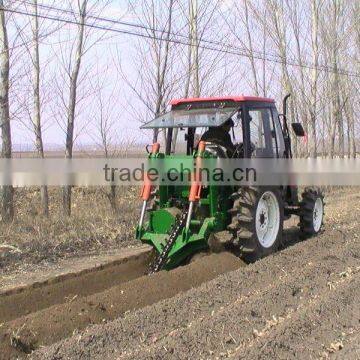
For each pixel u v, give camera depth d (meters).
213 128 7.08
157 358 3.93
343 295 5.18
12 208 9.98
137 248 8.41
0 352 4.09
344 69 21.03
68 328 4.56
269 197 7.09
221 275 5.89
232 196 6.68
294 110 17.80
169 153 7.50
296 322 4.52
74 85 11.13
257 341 4.20
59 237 8.50
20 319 4.56
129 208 11.15
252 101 6.99
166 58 12.00
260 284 5.70
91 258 7.72
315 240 7.62
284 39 17.34
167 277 5.80
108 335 4.31
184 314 4.83
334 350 4.10
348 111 22.58
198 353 4.03
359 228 8.91
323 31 19.33
